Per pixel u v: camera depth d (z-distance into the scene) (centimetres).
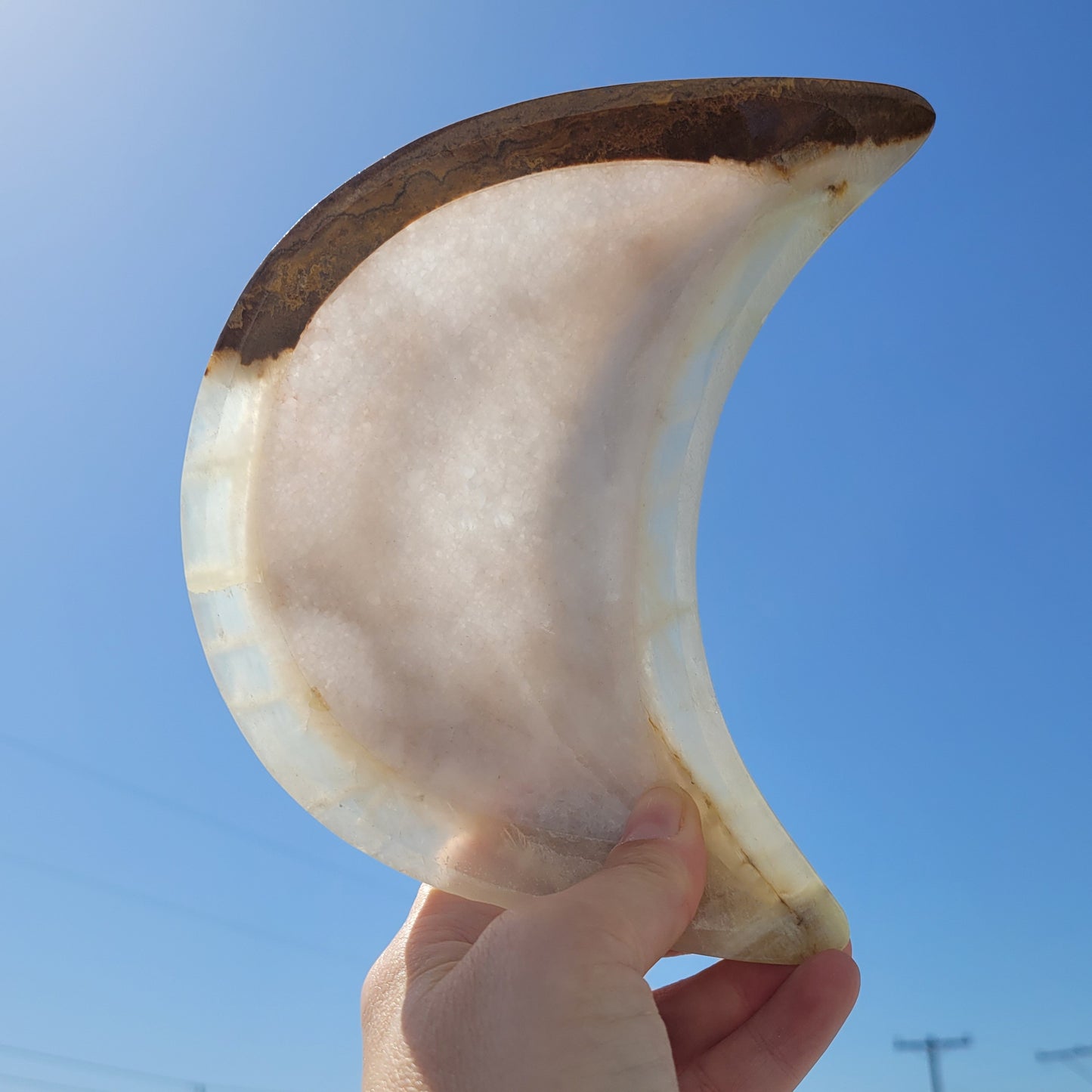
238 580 27
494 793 28
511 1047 24
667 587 27
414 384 26
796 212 25
